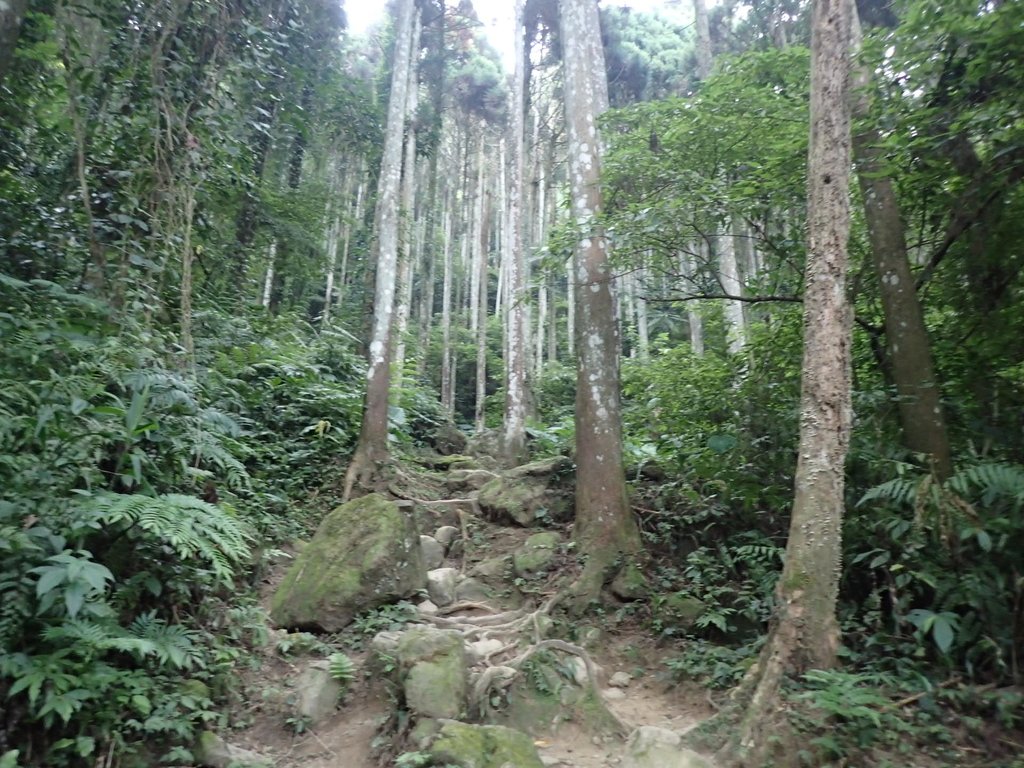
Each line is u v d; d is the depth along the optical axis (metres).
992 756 3.64
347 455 8.91
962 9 5.07
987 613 4.23
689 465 7.21
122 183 6.56
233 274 10.93
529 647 4.98
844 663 4.45
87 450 4.06
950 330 5.99
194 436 5.10
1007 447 5.14
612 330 6.97
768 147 6.62
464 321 31.83
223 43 7.51
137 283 6.08
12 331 4.91
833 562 4.16
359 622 5.41
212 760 3.75
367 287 14.59
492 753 3.71
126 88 6.84
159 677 3.97
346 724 4.36
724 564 6.16
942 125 5.46
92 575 3.35
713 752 3.95
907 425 5.14
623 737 4.39
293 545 6.91
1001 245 5.57
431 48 19.52
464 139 31.95
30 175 6.95
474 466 11.11
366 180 20.59
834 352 4.27
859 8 9.98
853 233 6.59
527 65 21.70
